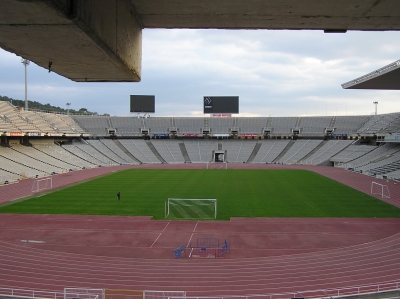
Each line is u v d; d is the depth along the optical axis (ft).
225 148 312.50
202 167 252.62
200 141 326.85
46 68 20.66
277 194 138.21
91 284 57.00
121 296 52.24
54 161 228.22
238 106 307.17
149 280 58.44
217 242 78.89
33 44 16.14
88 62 19.21
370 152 244.42
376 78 154.61
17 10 12.16
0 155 197.88
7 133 197.67
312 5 21.01
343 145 280.92
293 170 229.25
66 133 262.47
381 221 96.94
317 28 25.84
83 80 24.54
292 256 69.77
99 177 192.65
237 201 124.26
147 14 22.48
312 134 310.04
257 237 82.69
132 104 318.24
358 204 119.34
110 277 59.77
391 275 60.18
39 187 156.66
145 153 299.99
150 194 138.21
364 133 270.46
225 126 331.77
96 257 69.62
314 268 63.41
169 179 183.21
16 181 174.09
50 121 269.64
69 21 13.23
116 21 18.29
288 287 55.47
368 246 75.66
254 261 67.05
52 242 79.30
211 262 66.59
